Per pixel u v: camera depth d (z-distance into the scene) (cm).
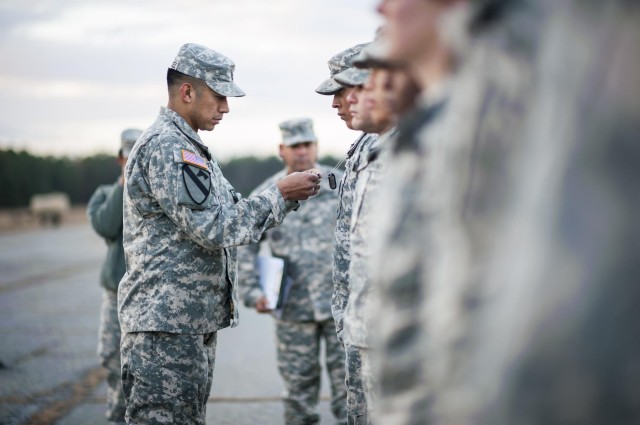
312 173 364
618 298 96
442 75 129
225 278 370
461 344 109
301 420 501
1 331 888
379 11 141
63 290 1280
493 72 111
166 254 352
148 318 349
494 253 108
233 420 535
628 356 96
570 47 104
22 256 1978
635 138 98
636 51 100
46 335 862
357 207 230
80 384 636
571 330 98
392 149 137
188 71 366
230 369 700
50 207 3628
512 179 107
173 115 368
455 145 115
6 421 529
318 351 507
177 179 341
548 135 103
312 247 499
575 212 99
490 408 103
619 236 97
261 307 500
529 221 103
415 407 124
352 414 282
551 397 98
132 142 508
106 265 504
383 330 132
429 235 122
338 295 332
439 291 116
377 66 203
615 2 102
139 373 353
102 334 505
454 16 118
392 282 129
